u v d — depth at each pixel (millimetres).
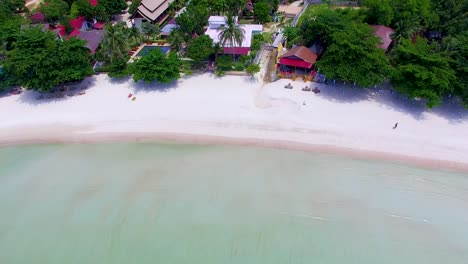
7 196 37875
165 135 45812
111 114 49500
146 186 38344
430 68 43781
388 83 52500
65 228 34156
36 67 48125
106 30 56969
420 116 46312
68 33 68562
